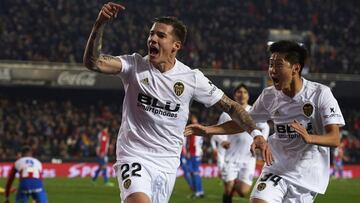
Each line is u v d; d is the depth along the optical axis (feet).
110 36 115.34
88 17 119.96
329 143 20.81
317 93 21.86
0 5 117.08
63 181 79.41
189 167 58.39
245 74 111.55
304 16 132.77
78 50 112.47
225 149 41.42
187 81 20.44
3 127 99.86
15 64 105.50
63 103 109.50
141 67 20.29
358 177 101.40
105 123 104.32
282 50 21.83
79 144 98.43
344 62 120.37
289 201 22.35
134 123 20.47
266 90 23.03
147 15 124.57
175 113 20.40
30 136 99.25
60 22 116.98
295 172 22.17
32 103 110.52
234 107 21.16
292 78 21.95
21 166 39.34
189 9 129.39
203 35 122.52
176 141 20.71
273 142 22.81
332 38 128.47
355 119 116.98
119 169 20.38
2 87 111.14
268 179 22.24
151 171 20.18
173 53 20.29
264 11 132.36
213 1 131.95
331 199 60.29
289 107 22.17
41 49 110.73
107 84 108.68
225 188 41.47
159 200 20.58
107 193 62.28
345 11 134.82
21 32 113.80
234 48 120.06
